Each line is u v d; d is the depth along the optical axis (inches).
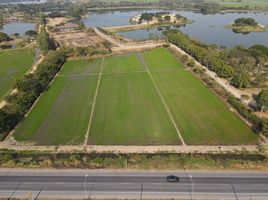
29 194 3201.3
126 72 7037.4
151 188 3225.9
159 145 4062.5
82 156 3826.3
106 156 3828.7
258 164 3548.2
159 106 5211.6
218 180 3307.1
